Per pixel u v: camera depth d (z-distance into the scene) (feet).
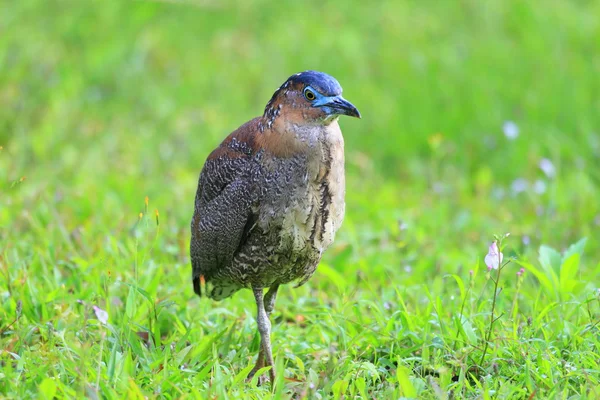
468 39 72.84
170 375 28.71
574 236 44.47
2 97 57.82
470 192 53.83
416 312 33.99
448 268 40.83
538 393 28.12
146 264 38.27
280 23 75.15
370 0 79.51
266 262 31.55
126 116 60.64
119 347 30.60
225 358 31.73
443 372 28.45
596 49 70.54
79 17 72.13
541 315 32.17
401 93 65.26
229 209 31.63
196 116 60.23
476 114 61.93
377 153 59.67
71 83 62.03
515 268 39.63
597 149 56.34
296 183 30.55
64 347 30.07
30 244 39.70
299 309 36.14
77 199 45.93
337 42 71.36
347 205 49.03
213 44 70.85
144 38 69.87
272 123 30.99
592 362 29.48
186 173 51.67
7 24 68.80
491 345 30.99
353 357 31.89
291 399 29.27
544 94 63.00
